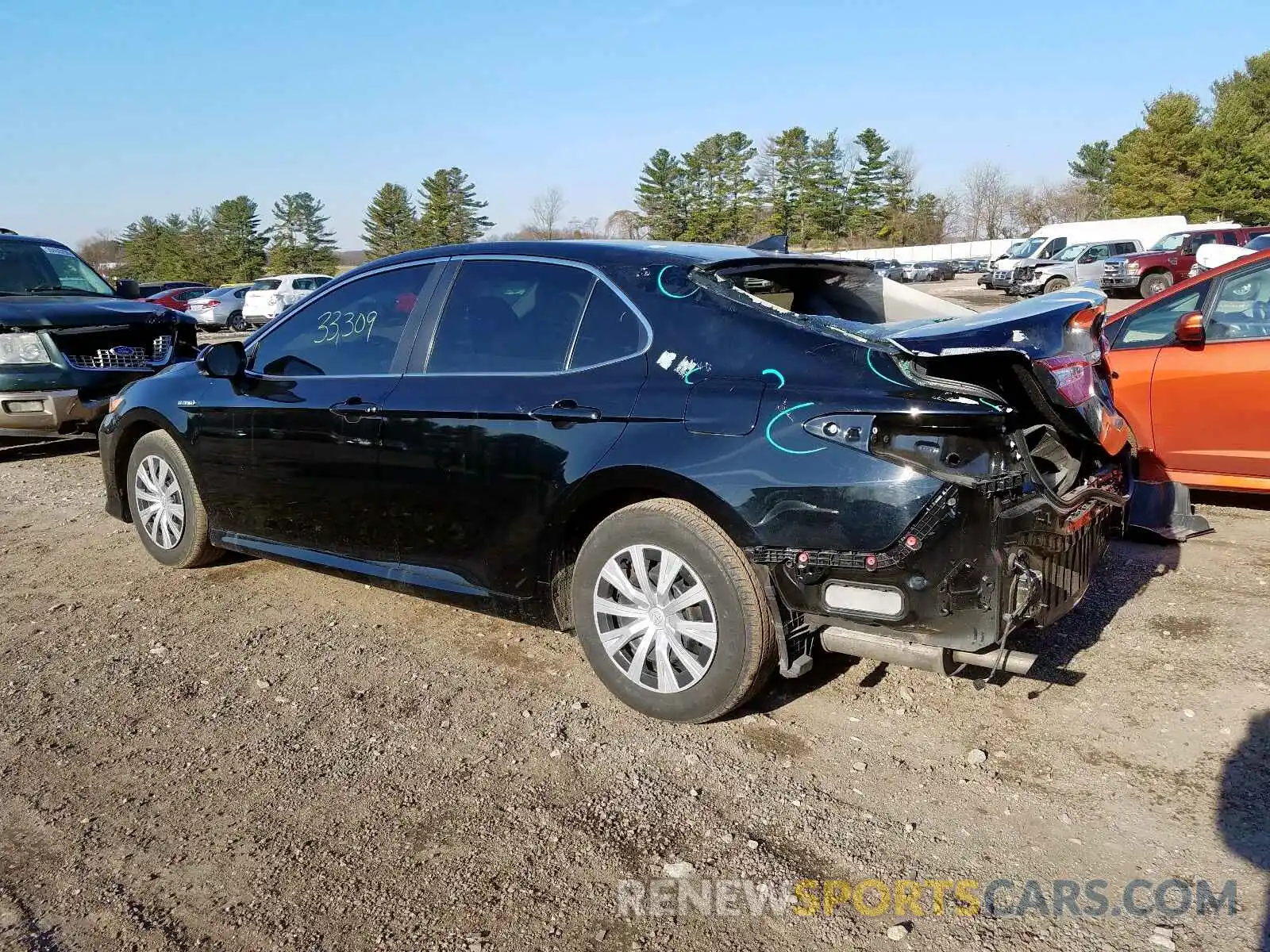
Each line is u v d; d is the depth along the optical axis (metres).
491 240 3.97
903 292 4.13
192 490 4.79
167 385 4.86
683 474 3.01
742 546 2.95
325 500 4.10
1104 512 3.44
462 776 3.01
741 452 2.94
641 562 3.20
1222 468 5.39
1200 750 3.03
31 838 2.73
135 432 5.16
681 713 3.20
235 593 4.72
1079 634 3.94
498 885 2.49
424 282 4.02
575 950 2.26
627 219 80.00
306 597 4.64
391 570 3.96
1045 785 2.87
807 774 2.96
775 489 2.87
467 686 3.64
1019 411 3.16
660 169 75.94
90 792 2.96
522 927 2.34
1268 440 5.20
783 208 78.75
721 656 3.05
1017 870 2.49
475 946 2.28
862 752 3.08
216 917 2.39
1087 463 3.67
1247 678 3.49
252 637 4.16
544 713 3.40
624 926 2.33
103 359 8.27
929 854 2.57
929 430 2.70
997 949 2.22
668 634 3.17
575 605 3.40
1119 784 2.86
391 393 3.84
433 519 3.72
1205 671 3.56
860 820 2.72
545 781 2.96
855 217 79.38
